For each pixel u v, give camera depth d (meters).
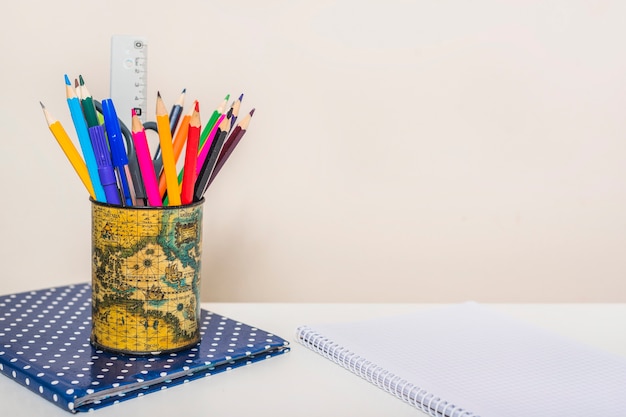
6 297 0.98
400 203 1.53
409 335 0.90
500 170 1.54
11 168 1.43
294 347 0.89
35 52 1.40
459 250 1.57
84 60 1.41
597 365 0.82
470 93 1.51
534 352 0.85
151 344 0.80
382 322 0.94
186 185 0.81
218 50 1.43
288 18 1.44
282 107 1.47
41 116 1.42
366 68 1.47
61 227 1.47
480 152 1.53
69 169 1.45
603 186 1.57
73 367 0.76
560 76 1.52
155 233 0.79
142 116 1.06
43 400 0.73
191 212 0.81
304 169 1.50
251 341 0.86
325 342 0.86
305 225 1.52
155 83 1.43
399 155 1.51
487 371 0.79
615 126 1.55
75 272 1.50
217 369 0.80
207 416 0.70
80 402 0.70
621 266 1.61
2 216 1.45
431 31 1.48
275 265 1.53
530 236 1.58
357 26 1.46
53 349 0.81
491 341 0.89
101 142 0.80
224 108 0.88
